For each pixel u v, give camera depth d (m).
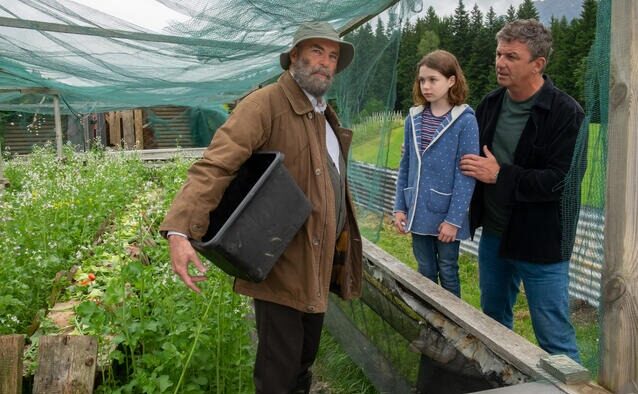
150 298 3.32
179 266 2.18
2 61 5.75
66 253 5.38
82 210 6.46
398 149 6.36
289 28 3.94
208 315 3.21
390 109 4.05
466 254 6.68
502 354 2.50
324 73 2.54
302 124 2.52
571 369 2.21
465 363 2.76
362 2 3.59
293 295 2.50
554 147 2.96
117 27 3.88
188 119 16.14
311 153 2.51
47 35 4.32
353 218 2.86
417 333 3.25
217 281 3.22
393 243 7.28
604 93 2.22
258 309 2.62
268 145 2.49
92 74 5.93
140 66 5.36
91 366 2.88
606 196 2.11
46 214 5.53
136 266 3.05
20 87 8.62
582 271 2.58
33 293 4.42
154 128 15.96
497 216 3.30
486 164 3.16
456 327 2.92
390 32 3.81
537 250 3.06
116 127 16.03
